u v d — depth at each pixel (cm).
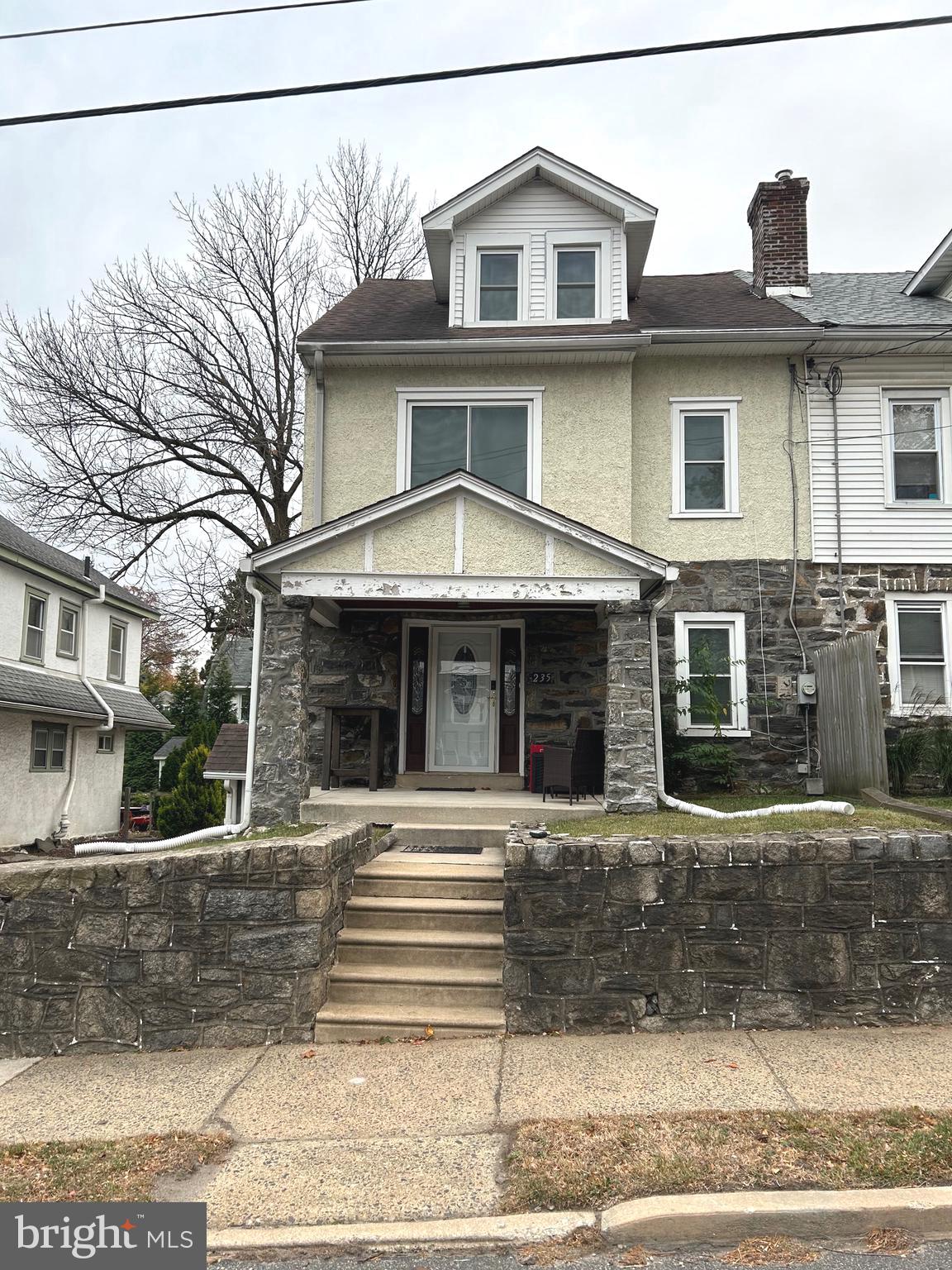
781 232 1448
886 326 1168
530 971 597
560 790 1098
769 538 1210
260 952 597
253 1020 591
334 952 654
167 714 2900
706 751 1120
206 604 2478
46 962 596
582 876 605
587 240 1280
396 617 1226
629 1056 547
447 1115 473
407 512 975
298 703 973
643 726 956
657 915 602
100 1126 471
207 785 1769
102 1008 591
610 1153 420
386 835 870
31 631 1817
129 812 2252
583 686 1205
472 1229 373
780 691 1189
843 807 785
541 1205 387
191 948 597
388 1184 407
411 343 1177
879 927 602
